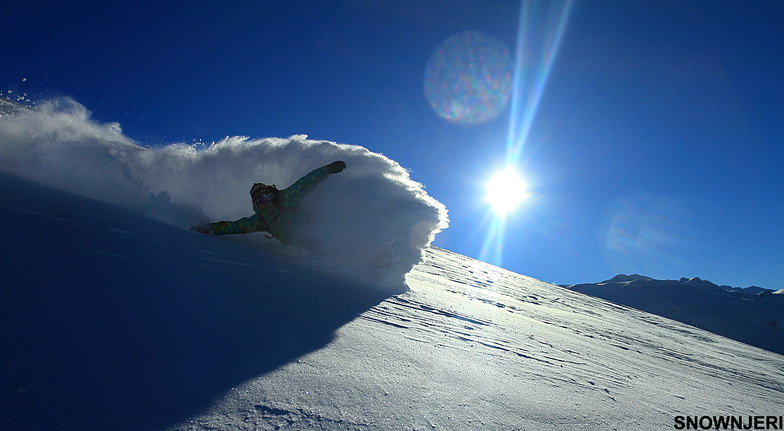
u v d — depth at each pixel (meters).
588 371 2.03
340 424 0.84
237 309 1.47
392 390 1.08
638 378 2.22
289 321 1.50
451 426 0.96
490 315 3.16
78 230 1.94
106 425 0.67
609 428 1.22
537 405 1.25
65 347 0.88
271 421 0.79
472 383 1.31
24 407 0.66
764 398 2.69
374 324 1.80
